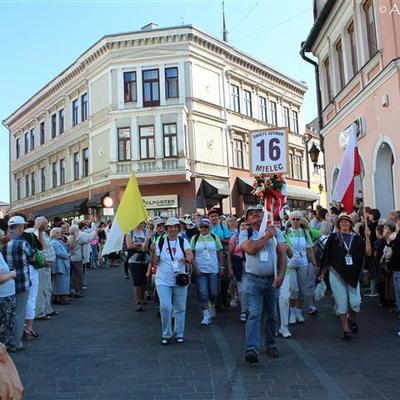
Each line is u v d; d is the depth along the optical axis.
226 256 10.59
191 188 29.94
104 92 32.16
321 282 8.43
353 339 7.58
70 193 37.19
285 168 8.10
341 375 5.82
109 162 30.72
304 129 45.09
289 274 8.46
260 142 8.28
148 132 30.22
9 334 7.12
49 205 41.09
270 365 6.31
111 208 25.44
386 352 6.79
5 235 7.72
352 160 9.45
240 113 35.22
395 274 8.31
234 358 6.70
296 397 5.13
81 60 34.00
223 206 32.84
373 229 10.96
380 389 5.31
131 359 6.77
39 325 9.23
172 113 29.88
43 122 42.66
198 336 8.11
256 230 6.69
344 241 7.62
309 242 9.07
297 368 6.15
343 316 7.56
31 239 8.25
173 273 7.67
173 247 7.73
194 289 13.61
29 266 8.06
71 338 8.12
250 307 6.45
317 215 12.76
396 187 11.97
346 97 15.80
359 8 14.01
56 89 39.16
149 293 12.31
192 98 30.62
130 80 31.11
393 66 11.53
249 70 36.72
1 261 6.75
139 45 30.95
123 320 9.60
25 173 46.81
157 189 30.11
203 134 31.42
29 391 5.55
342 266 7.53
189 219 12.53
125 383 5.74
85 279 16.83
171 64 30.69
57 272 11.46
